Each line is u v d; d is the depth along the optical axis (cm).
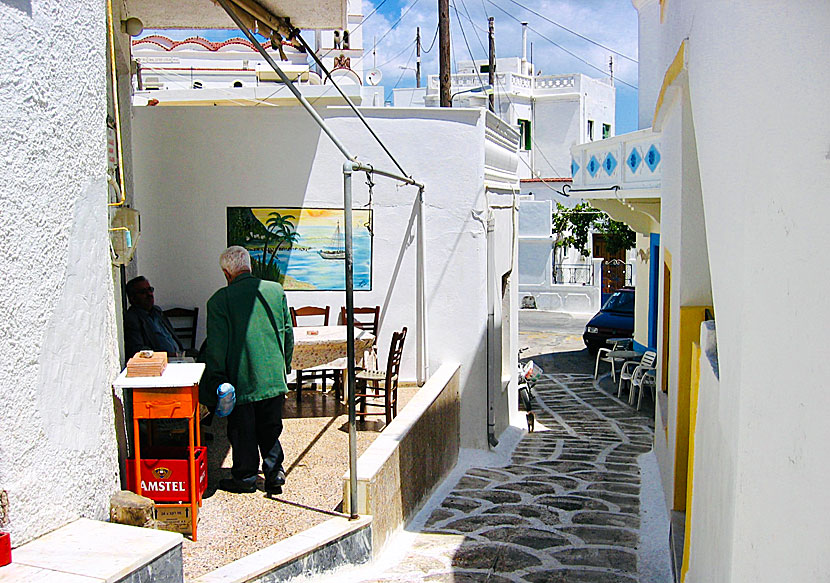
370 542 581
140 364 511
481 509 764
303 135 1001
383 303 1024
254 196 1005
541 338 2373
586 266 3206
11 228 372
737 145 331
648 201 1460
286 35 824
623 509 759
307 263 1016
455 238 1015
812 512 219
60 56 413
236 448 627
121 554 367
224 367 613
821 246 219
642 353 1691
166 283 1006
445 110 1001
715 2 405
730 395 340
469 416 1028
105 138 474
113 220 576
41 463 389
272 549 500
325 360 830
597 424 1321
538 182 3497
